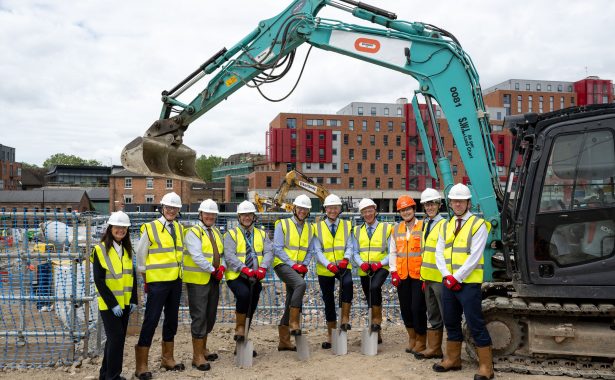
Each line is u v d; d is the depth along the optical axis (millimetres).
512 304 6070
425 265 6566
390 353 7164
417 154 77812
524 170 6230
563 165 5977
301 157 75188
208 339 8086
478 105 7359
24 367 6609
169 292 6352
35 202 62094
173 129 8758
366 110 83438
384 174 77062
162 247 6223
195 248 6457
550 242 5988
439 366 6254
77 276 6934
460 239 5984
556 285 5945
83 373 6406
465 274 5844
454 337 6234
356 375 6223
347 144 76625
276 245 7113
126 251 5832
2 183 94000
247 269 6688
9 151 103000
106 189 74375
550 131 6012
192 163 9180
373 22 7742
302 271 7094
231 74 8438
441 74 7387
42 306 7551
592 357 6008
